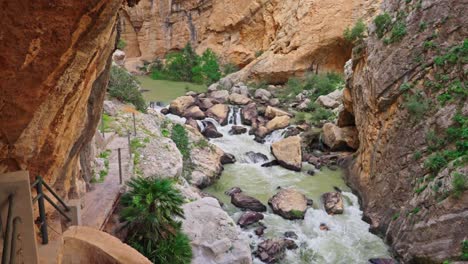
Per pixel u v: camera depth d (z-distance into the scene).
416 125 14.91
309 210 16.36
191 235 12.33
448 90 14.29
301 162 20.41
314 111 27.31
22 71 4.30
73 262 6.01
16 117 4.70
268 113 26.44
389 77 16.59
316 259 13.72
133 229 11.27
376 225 15.05
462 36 14.81
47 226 5.89
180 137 20.19
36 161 5.72
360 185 17.64
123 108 22.30
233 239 12.62
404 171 14.85
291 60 33.50
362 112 19.09
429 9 16.00
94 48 5.11
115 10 4.93
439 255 11.87
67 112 5.91
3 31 3.91
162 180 12.59
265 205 16.80
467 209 11.65
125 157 15.91
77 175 11.10
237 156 21.67
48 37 4.20
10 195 4.25
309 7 33.25
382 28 18.19
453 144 13.45
